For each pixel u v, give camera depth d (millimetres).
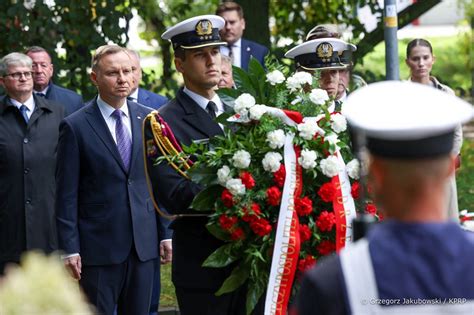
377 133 4496
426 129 4457
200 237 9055
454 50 28422
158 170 9055
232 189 8539
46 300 3938
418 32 33219
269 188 8703
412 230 4512
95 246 10508
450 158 4547
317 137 8781
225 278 8992
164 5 20875
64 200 10508
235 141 8719
